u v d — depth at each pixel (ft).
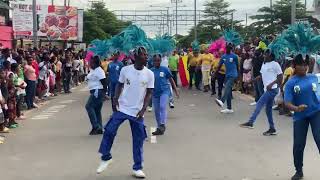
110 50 56.18
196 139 37.76
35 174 27.86
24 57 62.80
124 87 26.94
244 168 28.58
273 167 28.81
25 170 28.84
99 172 27.37
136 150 26.78
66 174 27.71
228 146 34.96
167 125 44.78
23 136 40.19
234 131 41.22
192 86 91.66
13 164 30.37
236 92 77.20
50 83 76.38
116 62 57.21
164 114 40.22
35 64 64.08
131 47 35.19
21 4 137.18
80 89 91.66
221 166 29.09
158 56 40.57
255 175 27.02
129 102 26.81
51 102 67.97
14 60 56.34
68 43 173.78
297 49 32.60
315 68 45.85
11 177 27.30
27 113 55.67
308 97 25.62
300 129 25.86
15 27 136.77
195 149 33.99
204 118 49.26
